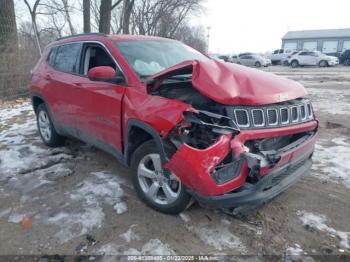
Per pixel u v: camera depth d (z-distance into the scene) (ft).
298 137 10.77
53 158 15.55
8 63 32.22
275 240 9.40
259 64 109.60
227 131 8.59
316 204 11.44
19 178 13.38
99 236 9.51
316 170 14.42
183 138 8.94
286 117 9.91
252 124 8.94
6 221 10.33
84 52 13.89
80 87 13.26
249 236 9.55
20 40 35.35
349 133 20.40
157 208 10.59
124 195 11.78
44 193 12.07
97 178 13.25
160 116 9.51
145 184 10.98
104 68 11.08
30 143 17.98
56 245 9.15
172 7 95.40
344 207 11.29
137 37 13.82
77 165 14.66
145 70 11.76
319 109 28.81
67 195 11.87
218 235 9.57
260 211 10.85
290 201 11.60
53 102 15.51
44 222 10.22
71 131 14.87
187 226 9.95
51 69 15.94
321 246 9.21
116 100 11.30
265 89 9.57
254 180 8.72
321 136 19.86
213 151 8.41
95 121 12.67
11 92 32.50
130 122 10.59
